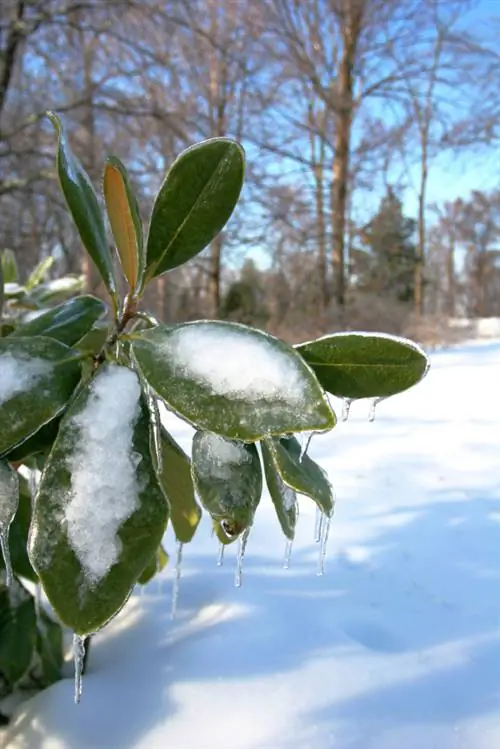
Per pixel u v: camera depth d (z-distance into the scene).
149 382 0.32
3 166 4.42
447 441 1.34
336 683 0.48
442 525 0.83
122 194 0.35
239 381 0.30
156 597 0.63
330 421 0.28
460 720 0.45
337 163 6.05
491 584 0.65
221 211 0.39
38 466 0.50
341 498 0.95
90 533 0.31
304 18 6.10
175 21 3.82
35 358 0.34
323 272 6.42
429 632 0.56
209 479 0.35
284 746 0.42
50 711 0.47
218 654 0.52
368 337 0.36
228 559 0.72
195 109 5.48
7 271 0.85
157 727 0.45
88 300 0.43
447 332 5.63
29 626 0.52
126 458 0.32
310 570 0.69
